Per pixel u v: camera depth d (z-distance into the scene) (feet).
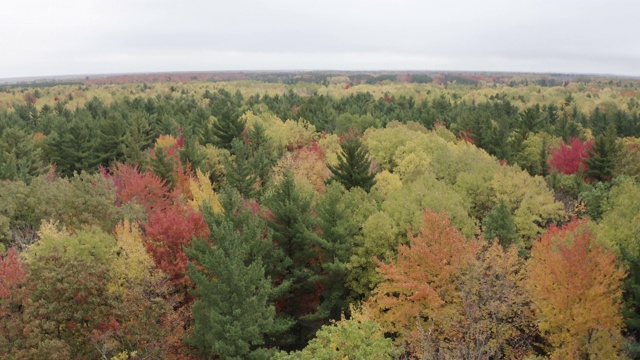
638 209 134.31
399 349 79.87
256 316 90.02
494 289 92.12
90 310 82.58
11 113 415.85
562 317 87.81
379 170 213.66
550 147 258.16
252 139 263.08
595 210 163.53
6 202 129.70
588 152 225.76
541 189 162.61
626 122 386.32
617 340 86.89
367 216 132.67
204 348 95.20
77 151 245.65
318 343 75.10
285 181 121.49
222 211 130.72
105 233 114.21
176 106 439.63
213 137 280.72
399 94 636.07
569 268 88.58
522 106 577.02
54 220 130.31
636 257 101.19
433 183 162.91
